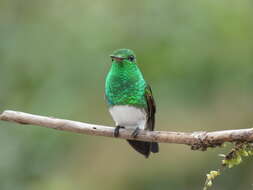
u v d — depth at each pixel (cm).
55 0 1570
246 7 1424
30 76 1487
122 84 1004
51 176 1463
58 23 1527
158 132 900
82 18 1510
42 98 1462
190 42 1409
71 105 1447
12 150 1456
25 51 1509
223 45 1398
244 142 800
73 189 1461
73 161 1480
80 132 912
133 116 1007
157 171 1479
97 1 1533
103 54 1461
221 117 1435
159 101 1409
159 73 1405
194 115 1423
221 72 1395
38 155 1466
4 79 1492
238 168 1499
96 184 1472
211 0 1441
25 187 1446
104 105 1455
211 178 795
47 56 1495
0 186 1439
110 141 1495
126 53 1009
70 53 1484
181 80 1401
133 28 1478
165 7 1481
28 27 1543
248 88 1409
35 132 1466
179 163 1477
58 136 1473
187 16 1453
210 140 824
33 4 1577
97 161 1487
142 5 1502
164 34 1445
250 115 1427
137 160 1484
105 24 1490
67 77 1468
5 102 1468
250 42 1407
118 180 1479
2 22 1555
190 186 1472
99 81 1463
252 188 1470
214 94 1412
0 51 1521
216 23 1415
